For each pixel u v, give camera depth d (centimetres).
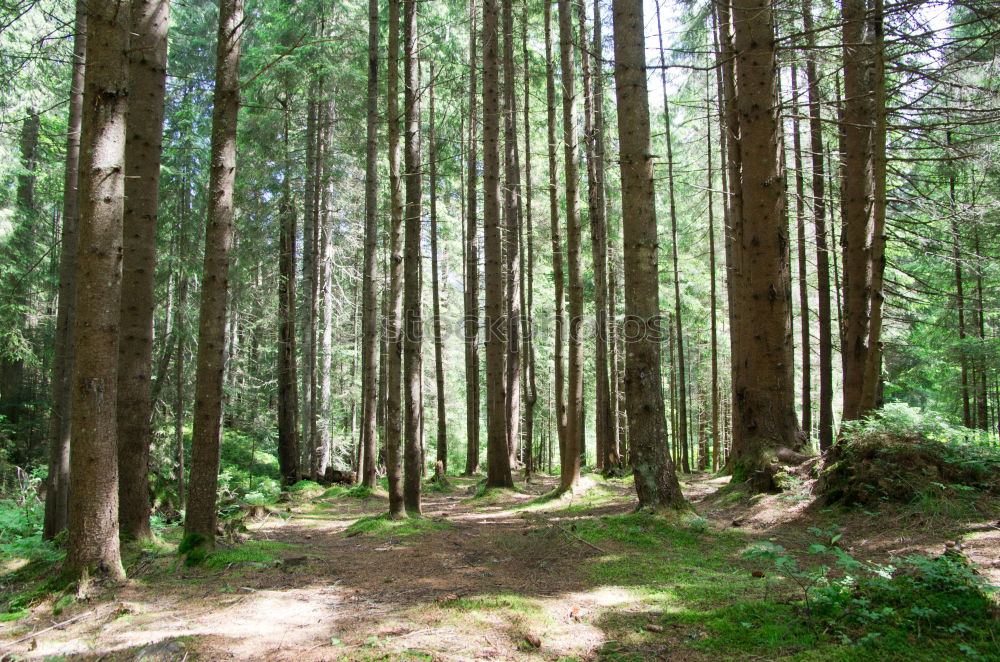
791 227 1844
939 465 634
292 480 1725
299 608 447
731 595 427
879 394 842
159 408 1691
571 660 329
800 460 782
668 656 327
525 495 1282
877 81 689
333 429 2289
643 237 735
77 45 896
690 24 1504
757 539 618
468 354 2127
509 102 1550
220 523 772
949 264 1508
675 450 2366
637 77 739
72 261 893
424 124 2075
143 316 664
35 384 2133
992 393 2230
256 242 1662
